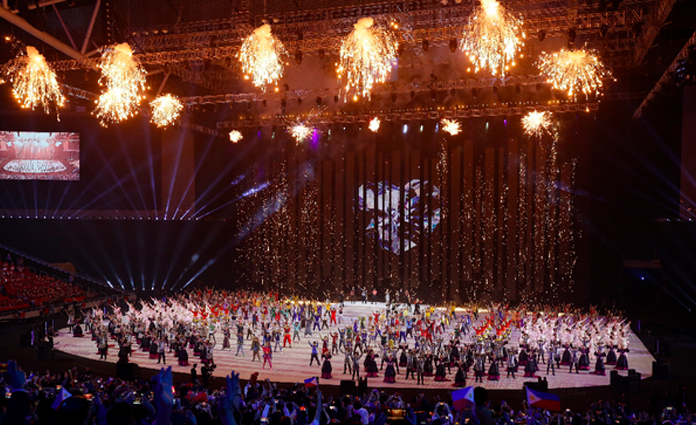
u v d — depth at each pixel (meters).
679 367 30.64
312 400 12.98
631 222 49.56
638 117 46.66
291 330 41.62
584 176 49.84
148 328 36.22
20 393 4.13
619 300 49.75
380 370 30.81
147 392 14.23
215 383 27.08
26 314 43.66
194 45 37.38
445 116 47.91
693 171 43.34
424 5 32.97
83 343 36.12
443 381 28.41
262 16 32.91
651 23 31.45
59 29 38.47
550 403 10.49
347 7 33.44
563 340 33.09
